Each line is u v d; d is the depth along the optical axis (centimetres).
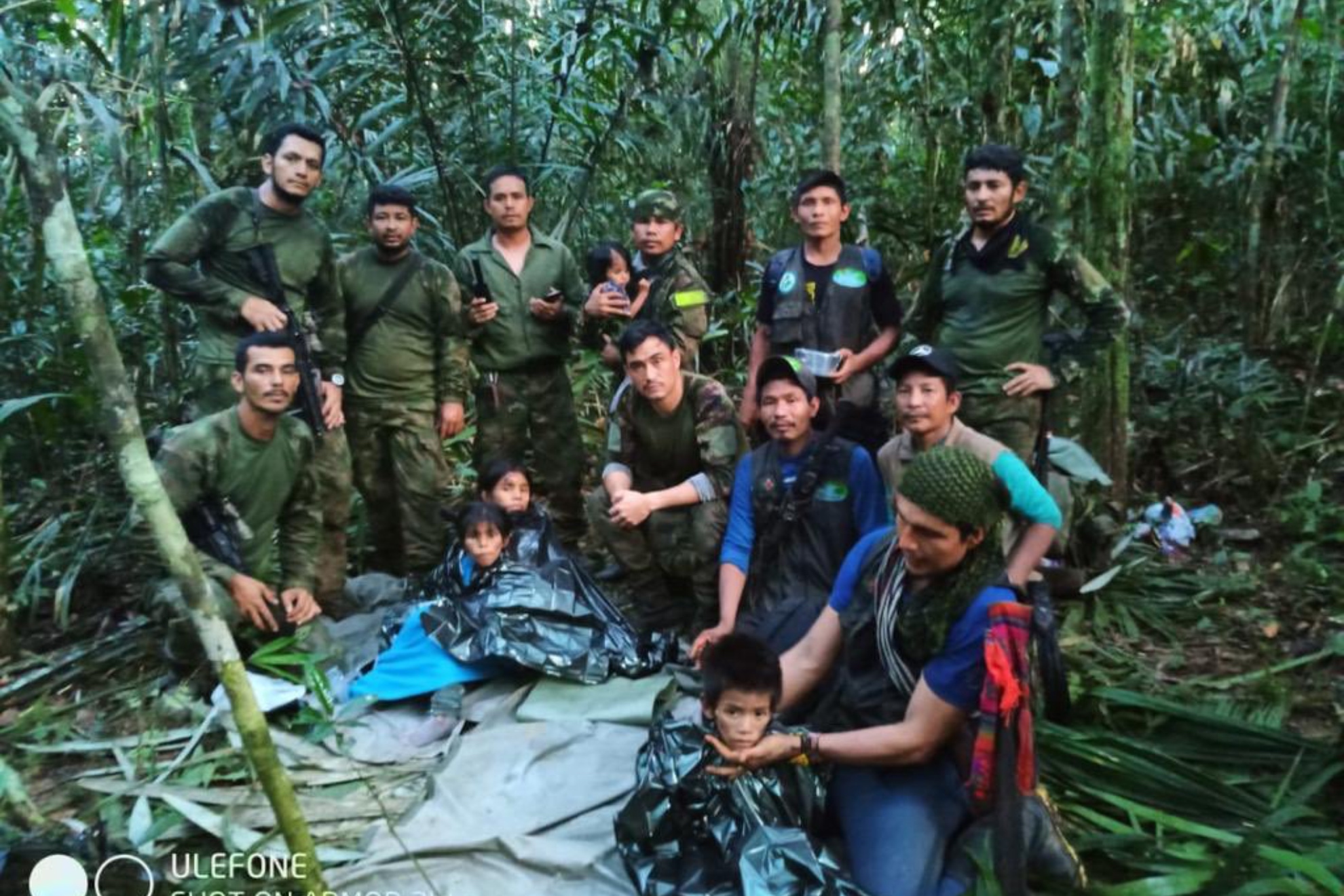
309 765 287
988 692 206
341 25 535
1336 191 617
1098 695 300
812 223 371
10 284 450
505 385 434
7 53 352
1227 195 671
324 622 366
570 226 638
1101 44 412
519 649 320
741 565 325
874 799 234
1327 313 630
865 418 373
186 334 511
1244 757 277
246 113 483
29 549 411
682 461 369
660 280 418
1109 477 429
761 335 397
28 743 307
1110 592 388
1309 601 381
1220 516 455
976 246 352
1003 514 216
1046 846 221
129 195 454
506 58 573
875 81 629
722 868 226
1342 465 484
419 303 409
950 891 219
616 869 239
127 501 454
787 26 564
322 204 569
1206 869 222
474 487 509
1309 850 234
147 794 268
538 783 271
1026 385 339
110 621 400
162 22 435
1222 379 541
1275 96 566
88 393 415
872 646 242
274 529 354
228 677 181
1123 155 419
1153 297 698
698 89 631
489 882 238
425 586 368
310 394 374
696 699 316
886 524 317
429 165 572
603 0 530
